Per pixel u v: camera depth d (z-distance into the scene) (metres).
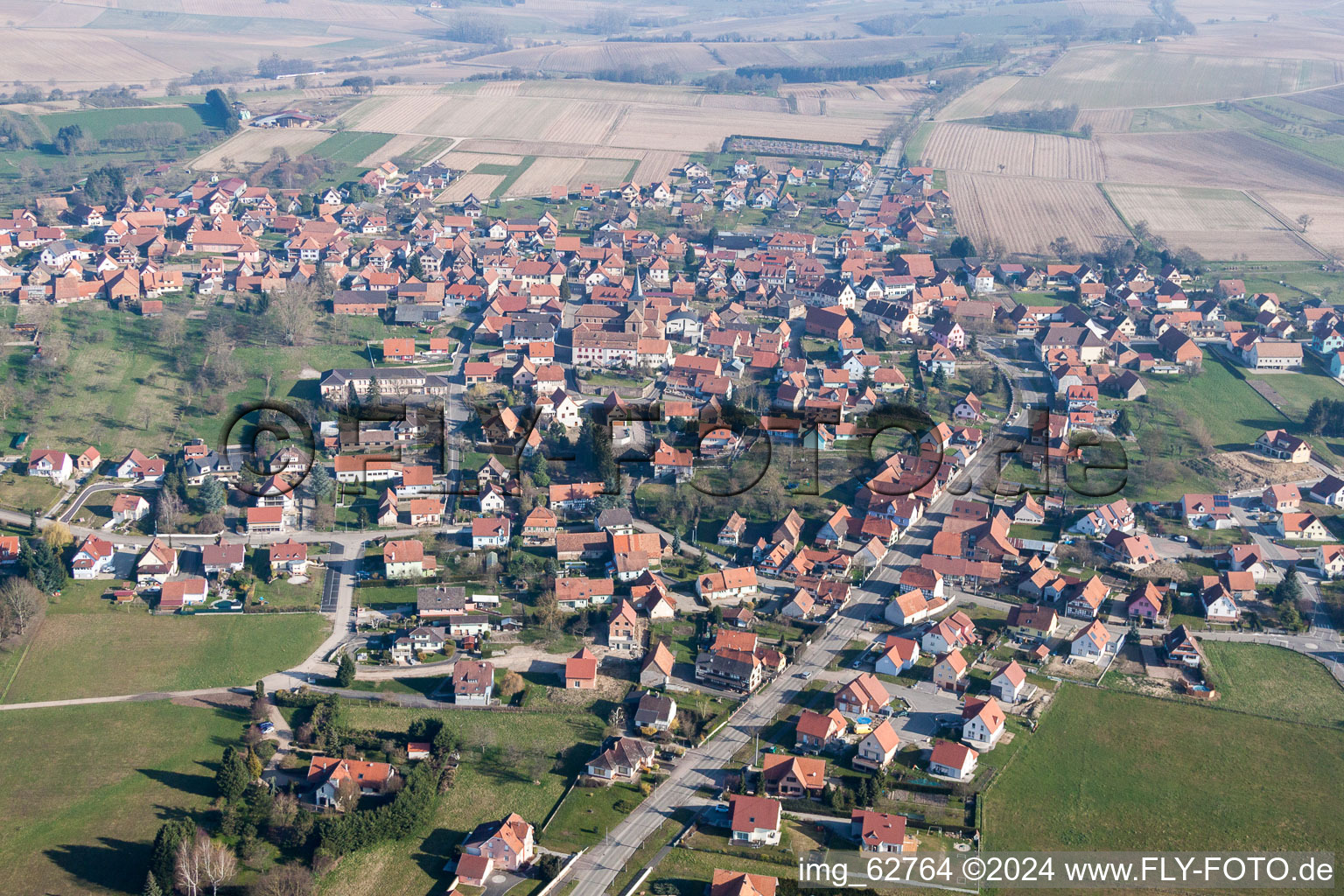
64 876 173.75
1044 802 194.00
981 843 184.00
